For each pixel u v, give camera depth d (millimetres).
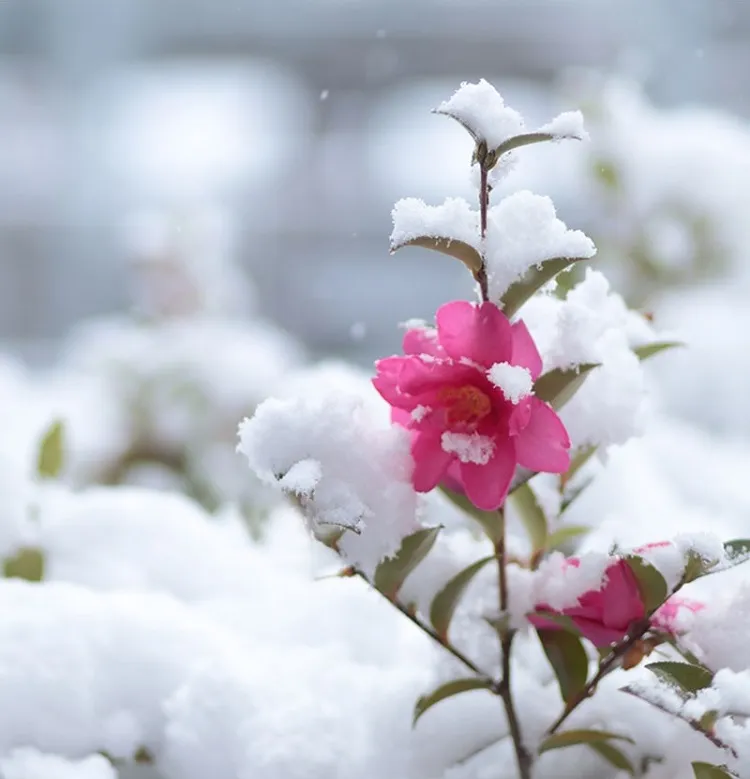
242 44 6703
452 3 6445
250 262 6516
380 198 6562
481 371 1308
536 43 6359
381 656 1476
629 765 1367
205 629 1441
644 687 1318
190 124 6754
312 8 6582
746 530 1893
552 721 1379
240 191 6625
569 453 1379
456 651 1356
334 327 6480
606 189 2594
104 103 6703
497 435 1311
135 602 1453
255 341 3295
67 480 2645
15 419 2500
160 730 1411
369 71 6609
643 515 1591
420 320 1342
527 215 1328
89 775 1379
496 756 1384
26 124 6645
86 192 6633
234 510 1925
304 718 1388
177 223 3449
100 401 3059
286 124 6730
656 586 1327
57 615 1426
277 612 1509
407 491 1334
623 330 1394
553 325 1364
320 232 6582
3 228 6551
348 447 1325
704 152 2555
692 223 2561
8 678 1394
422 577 1370
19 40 6613
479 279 1326
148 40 6695
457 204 1324
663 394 3025
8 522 1585
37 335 6555
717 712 1311
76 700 1399
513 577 1371
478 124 1314
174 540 1603
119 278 6574
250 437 1322
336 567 1540
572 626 1336
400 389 1312
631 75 2889
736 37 4793
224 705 1397
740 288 2812
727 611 1354
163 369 3057
